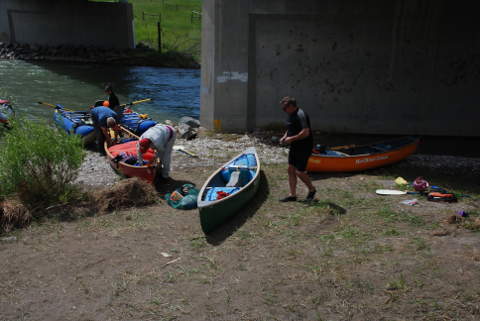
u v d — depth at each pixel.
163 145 8.02
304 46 12.51
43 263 5.45
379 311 4.27
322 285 4.77
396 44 12.41
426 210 6.86
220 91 12.55
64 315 4.43
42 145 6.89
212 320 4.28
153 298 4.67
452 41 12.25
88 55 32.19
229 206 6.56
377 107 12.99
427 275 4.79
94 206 7.15
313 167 9.06
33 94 19.36
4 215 6.36
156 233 6.30
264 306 4.47
